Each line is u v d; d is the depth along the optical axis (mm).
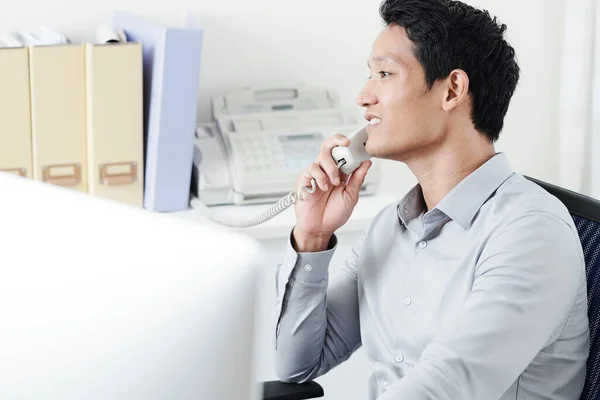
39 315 445
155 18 2350
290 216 2133
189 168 2111
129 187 2109
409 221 1393
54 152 2043
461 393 1086
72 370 435
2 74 1961
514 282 1150
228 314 407
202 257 418
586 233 1352
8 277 459
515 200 1260
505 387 1124
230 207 2178
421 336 1314
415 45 1288
